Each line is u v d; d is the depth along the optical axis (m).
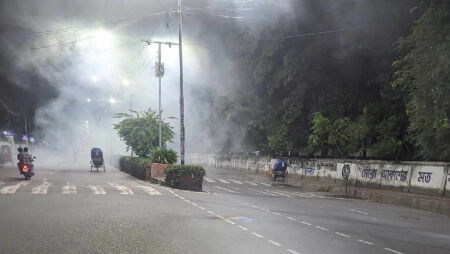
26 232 8.88
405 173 22.11
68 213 11.36
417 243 9.48
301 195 21.44
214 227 10.15
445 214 16.14
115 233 9.00
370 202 19.64
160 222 10.49
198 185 20.86
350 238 9.62
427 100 18.05
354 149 28.31
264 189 24.33
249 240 8.82
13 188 17.19
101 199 14.59
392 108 28.23
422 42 18.20
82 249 7.60
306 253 7.91
